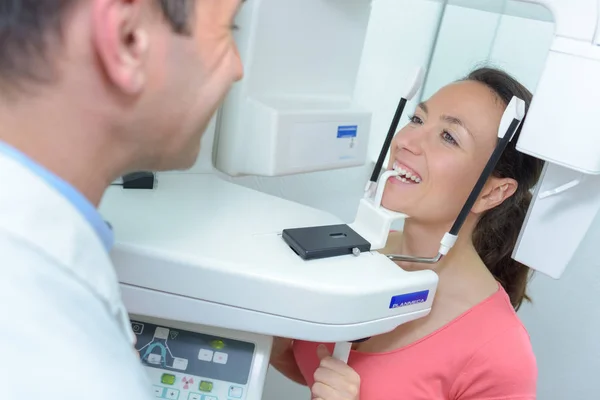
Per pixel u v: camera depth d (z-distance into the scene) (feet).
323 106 2.44
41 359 0.77
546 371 4.45
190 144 1.25
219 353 1.93
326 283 1.73
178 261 1.72
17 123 0.93
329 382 2.20
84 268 0.94
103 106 0.99
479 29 3.64
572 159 1.75
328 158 2.41
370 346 2.56
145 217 1.96
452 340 2.40
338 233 2.06
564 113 1.74
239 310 1.77
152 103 1.06
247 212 2.19
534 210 2.20
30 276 0.82
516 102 1.93
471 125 2.28
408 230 2.58
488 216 2.64
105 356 0.87
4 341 0.75
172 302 1.78
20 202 0.86
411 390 2.40
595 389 4.34
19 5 0.86
